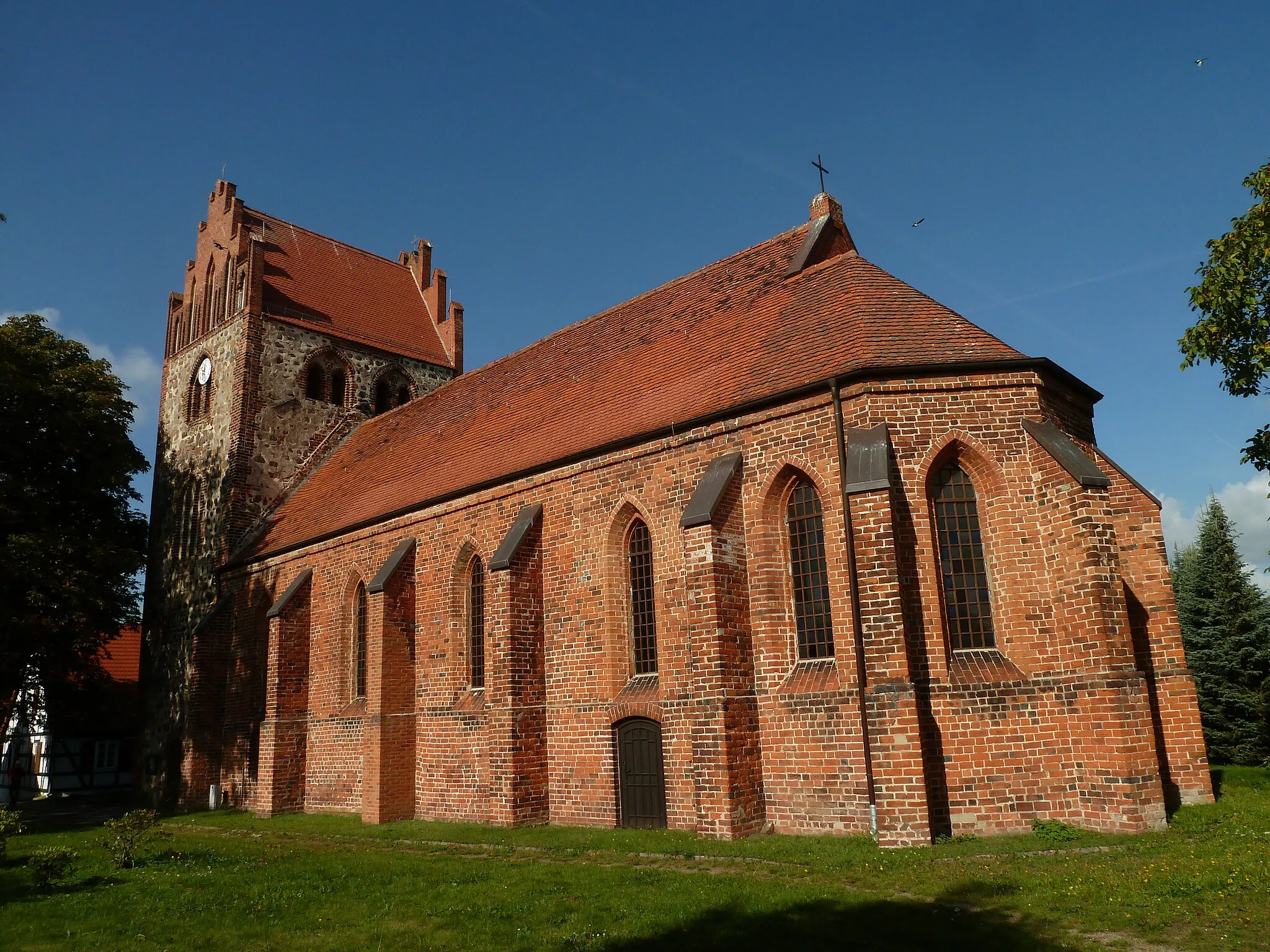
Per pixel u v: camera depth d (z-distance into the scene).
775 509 19.88
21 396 32.19
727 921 11.93
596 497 23.12
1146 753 16.47
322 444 41.19
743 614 19.41
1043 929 11.08
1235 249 18.83
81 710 36.09
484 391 33.91
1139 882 12.48
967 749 17.36
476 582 26.41
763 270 26.38
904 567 18.03
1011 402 18.91
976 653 18.23
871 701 16.73
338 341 42.50
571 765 22.52
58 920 13.62
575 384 28.47
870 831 17.23
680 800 19.97
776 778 18.67
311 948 11.76
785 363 21.03
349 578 30.98
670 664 20.73
